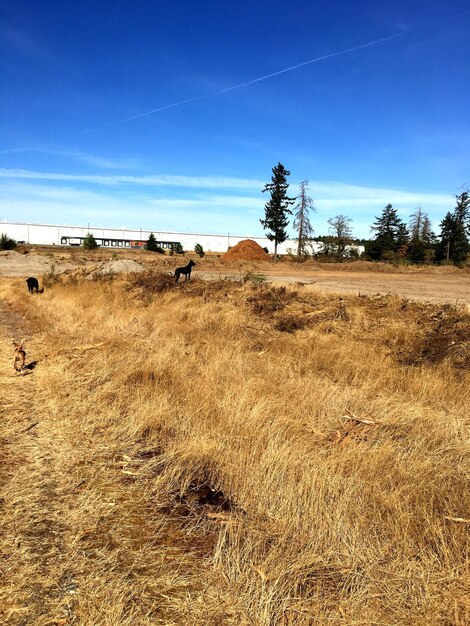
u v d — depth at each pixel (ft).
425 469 10.68
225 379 17.97
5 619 6.63
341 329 27.76
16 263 112.47
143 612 6.82
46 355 23.20
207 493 10.43
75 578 7.54
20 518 9.23
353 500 9.50
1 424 14.16
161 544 8.56
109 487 10.64
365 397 16.42
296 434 12.85
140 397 16.11
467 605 6.81
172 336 26.58
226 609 6.87
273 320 30.76
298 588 7.32
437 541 8.25
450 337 22.98
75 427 14.11
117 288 48.83
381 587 7.31
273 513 9.39
